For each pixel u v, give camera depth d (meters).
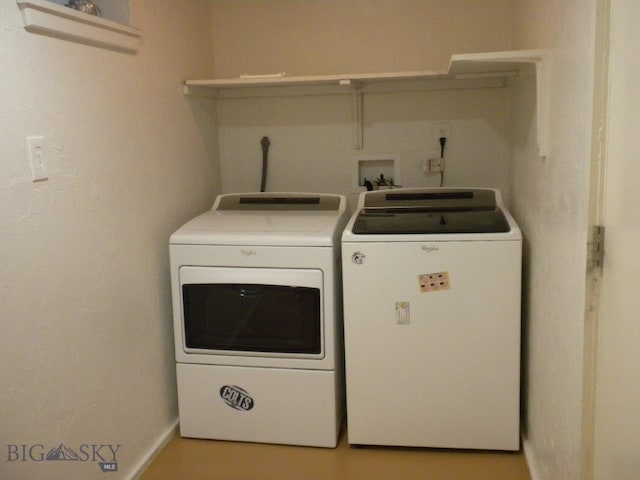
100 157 1.97
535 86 2.07
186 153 2.70
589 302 1.42
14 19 1.56
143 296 2.29
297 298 2.29
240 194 2.83
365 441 2.37
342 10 2.91
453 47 2.85
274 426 2.42
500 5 2.78
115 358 2.09
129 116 2.17
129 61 2.16
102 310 2.00
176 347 2.44
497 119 2.88
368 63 2.93
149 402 2.34
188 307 2.39
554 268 1.79
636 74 1.14
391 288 2.23
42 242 1.68
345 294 2.27
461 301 2.21
